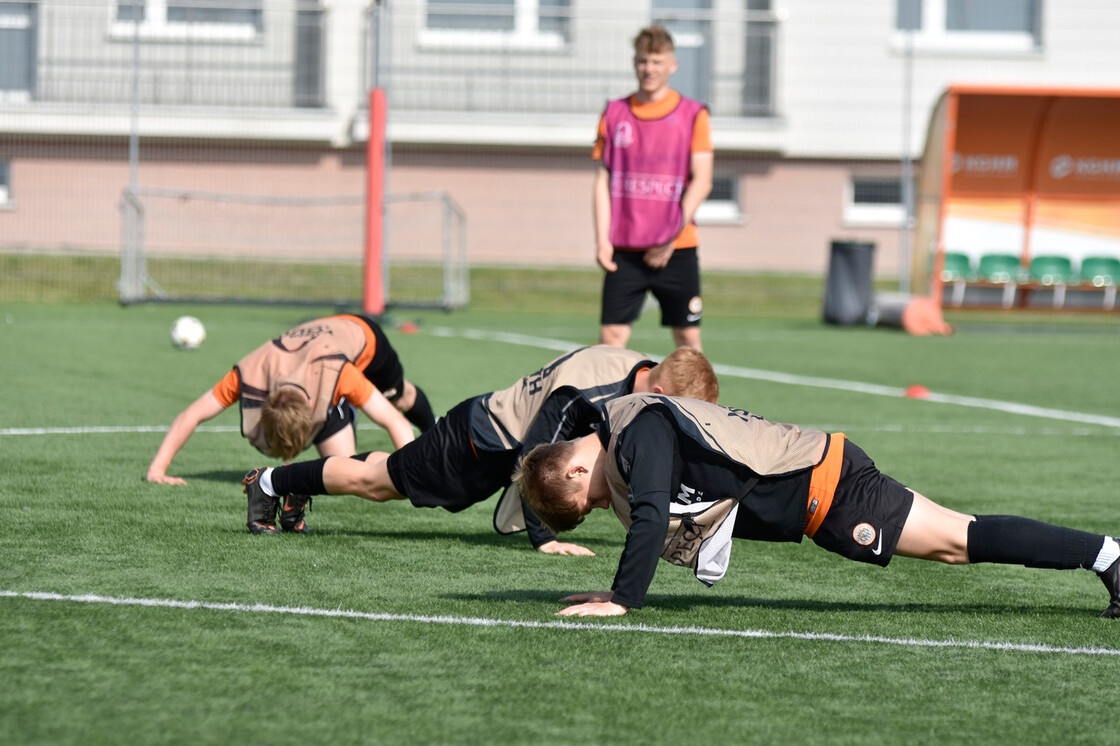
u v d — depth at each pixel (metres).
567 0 63.81
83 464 18.53
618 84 63.91
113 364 31.80
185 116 60.62
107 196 61.50
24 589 11.56
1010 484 19.66
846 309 52.31
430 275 59.84
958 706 9.15
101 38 61.88
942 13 65.50
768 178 63.97
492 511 16.72
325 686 9.09
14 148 60.88
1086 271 58.91
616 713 8.70
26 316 45.06
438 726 8.34
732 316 56.78
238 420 23.95
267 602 11.41
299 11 61.88
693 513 11.06
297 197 62.16
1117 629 11.43
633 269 22.89
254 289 57.12
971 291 59.31
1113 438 25.00
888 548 11.19
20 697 8.66
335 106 62.62
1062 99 56.47
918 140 64.69
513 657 9.94
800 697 9.23
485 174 62.78
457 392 28.31
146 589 11.72
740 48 63.75
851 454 11.27
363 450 21.16
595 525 16.27
